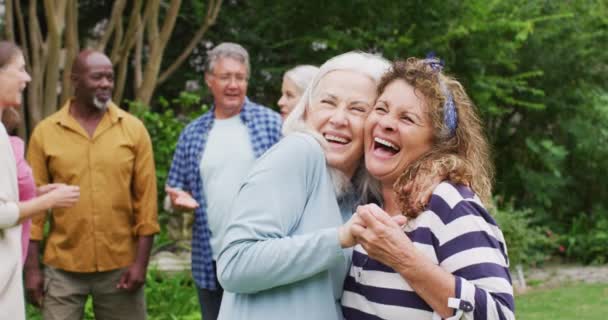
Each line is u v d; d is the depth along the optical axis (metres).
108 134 3.68
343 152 1.92
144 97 6.81
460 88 1.88
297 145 1.79
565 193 9.17
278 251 1.66
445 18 8.05
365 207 1.66
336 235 1.68
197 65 9.05
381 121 1.83
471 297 1.58
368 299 1.79
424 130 1.81
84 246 3.65
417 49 7.99
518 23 7.95
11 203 2.87
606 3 8.99
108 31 6.56
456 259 1.64
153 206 3.78
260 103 8.77
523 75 8.37
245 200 1.73
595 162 9.00
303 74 4.03
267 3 8.60
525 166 9.25
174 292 5.22
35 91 6.14
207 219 3.77
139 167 3.75
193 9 8.60
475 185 1.83
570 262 8.46
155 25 6.75
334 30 8.16
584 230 8.77
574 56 8.87
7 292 2.89
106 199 3.65
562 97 9.05
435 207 1.71
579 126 8.93
